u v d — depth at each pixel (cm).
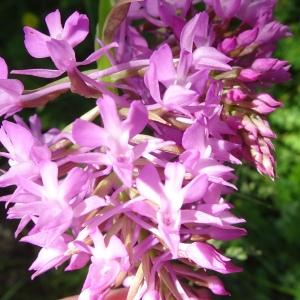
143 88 7
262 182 17
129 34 8
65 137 7
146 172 6
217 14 8
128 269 6
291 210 18
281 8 21
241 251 12
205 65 7
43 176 6
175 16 8
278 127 20
